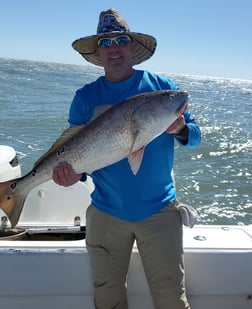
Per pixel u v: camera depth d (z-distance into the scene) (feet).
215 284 8.96
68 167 8.07
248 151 39.19
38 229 11.12
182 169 30.53
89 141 7.93
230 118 71.20
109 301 8.52
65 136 8.27
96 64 10.00
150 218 8.17
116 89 8.36
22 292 8.67
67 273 8.74
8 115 49.90
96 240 8.47
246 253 8.98
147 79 8.47
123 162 8.07
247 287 9.01
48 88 101.50
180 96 7.62
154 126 7.57
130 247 8.57
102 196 8.49
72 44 9.23
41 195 12.10
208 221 21.54
